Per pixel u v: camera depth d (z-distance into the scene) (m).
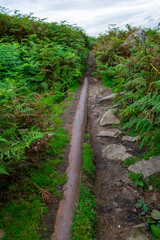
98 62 7.14
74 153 2.87
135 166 2.64
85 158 2.82
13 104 2.59
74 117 4.00
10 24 6.86
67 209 2.02
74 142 3.15
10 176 2.29
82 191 2.27
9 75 5.10
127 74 4.34
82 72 7.32
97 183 2.55
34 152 2.57
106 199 2.31
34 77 5.41
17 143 2.30
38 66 5.74
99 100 4.80
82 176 2.51
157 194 2.27
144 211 2.11
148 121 2.93
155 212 2.08
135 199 2.26
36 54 6.01
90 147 3.18
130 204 2.21
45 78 5.61
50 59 5.80
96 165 2.87
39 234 1.79
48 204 2.09
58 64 5.84
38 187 2.18
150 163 2.61
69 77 5.93
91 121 4.09
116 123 3.74
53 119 3.10
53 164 2.66
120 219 2.07
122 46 6.72
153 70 3.43
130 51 6.31
